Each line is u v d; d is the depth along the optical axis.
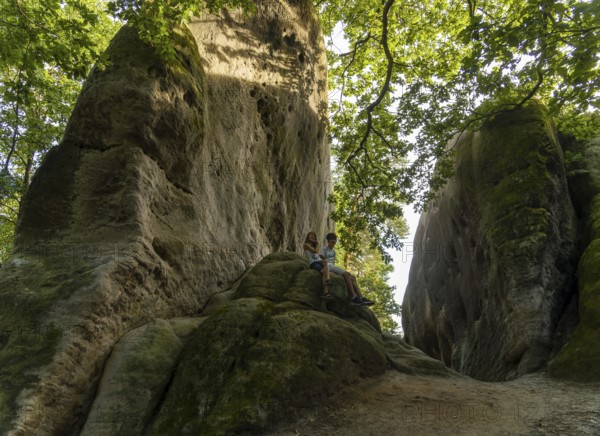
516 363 10.31
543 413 6.23
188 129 8.44
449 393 7.03
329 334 7.08
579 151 13.84
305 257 9.95
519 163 12.61
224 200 10.09
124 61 7.99
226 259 9.81
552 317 10.29
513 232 11.52
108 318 6.48
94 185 7.41
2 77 13.70
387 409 6.34
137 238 7.02
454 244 15.65
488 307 12.41
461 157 15.16
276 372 6.25
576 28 8.17
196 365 6.34
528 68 8.98
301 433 5.70
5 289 6.34
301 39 14.84
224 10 11.57
